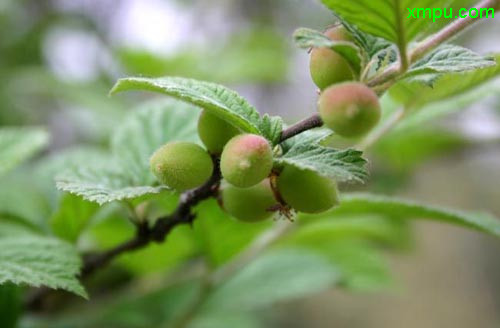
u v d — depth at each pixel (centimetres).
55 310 28
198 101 16
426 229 77
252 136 16
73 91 43
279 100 63
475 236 76
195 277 30
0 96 46
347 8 16
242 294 30
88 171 20
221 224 23
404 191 42
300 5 62
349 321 68
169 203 21
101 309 29
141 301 29
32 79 45
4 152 24
